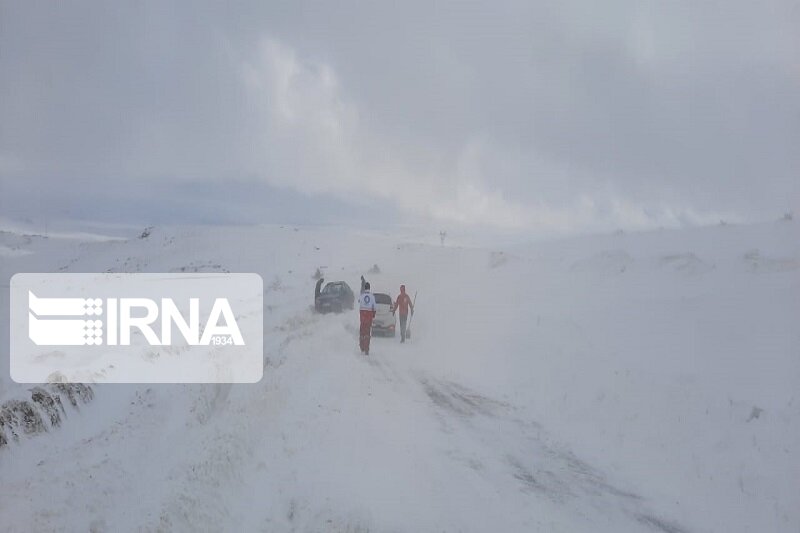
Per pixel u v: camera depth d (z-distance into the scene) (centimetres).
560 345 1636
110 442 811
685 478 852
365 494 772
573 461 925
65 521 593
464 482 830
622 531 696
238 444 885
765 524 714
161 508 634
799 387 1062
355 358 1797
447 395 1358
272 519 725
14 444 752
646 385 1206
